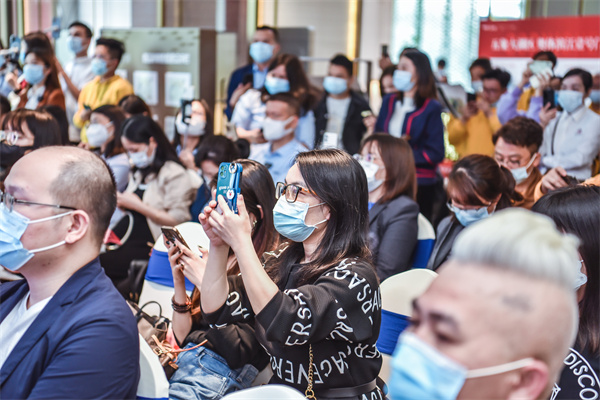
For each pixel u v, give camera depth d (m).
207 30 6.62
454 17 6.86
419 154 4.58
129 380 1.55
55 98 5.97
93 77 6.58
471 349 0.87
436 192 4.75
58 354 1.50
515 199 3.09
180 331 2.26
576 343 1.77
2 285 1.78
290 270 1.95
